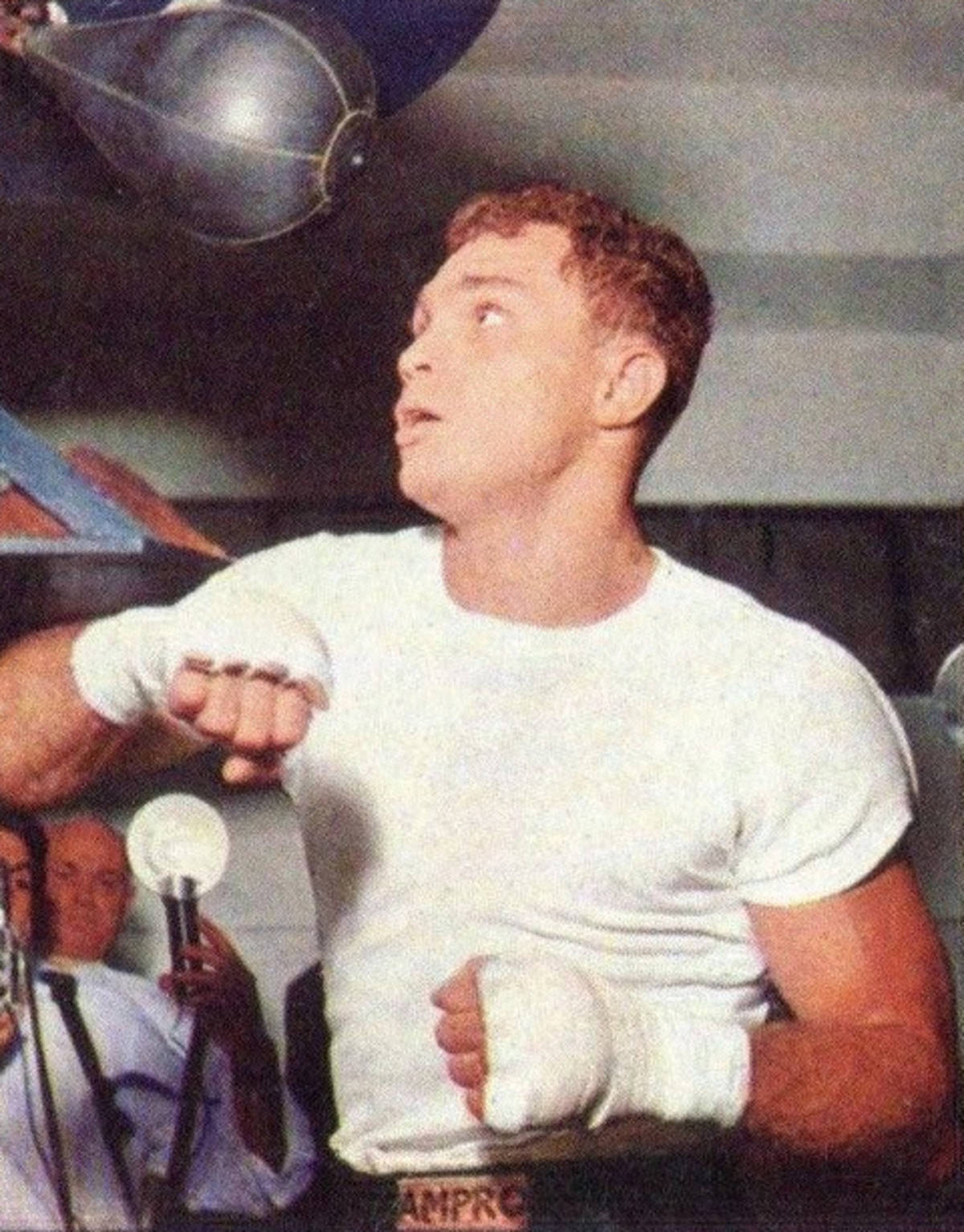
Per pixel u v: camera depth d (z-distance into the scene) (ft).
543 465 7.04
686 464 7.60
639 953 6.68
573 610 6.98
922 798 7.39
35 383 7.52
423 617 7.01
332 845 6.84
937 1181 6.34
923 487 7.63
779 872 6.70
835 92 7.92
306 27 6.34
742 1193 6.29
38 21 7.00
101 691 7.09
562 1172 6.43
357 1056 6.72
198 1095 7.06
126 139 6.51
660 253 7.20
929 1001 6.59
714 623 7.02
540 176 7.77
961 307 7.79
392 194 7.66
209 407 7.53
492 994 5.41
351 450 7.51
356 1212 6.73
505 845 6.72
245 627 5.17
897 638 7.51
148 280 7.57
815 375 7.68
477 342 7.12
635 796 6.75
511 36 7.78
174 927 7.16
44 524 6.81
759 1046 6.27
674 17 7.84
